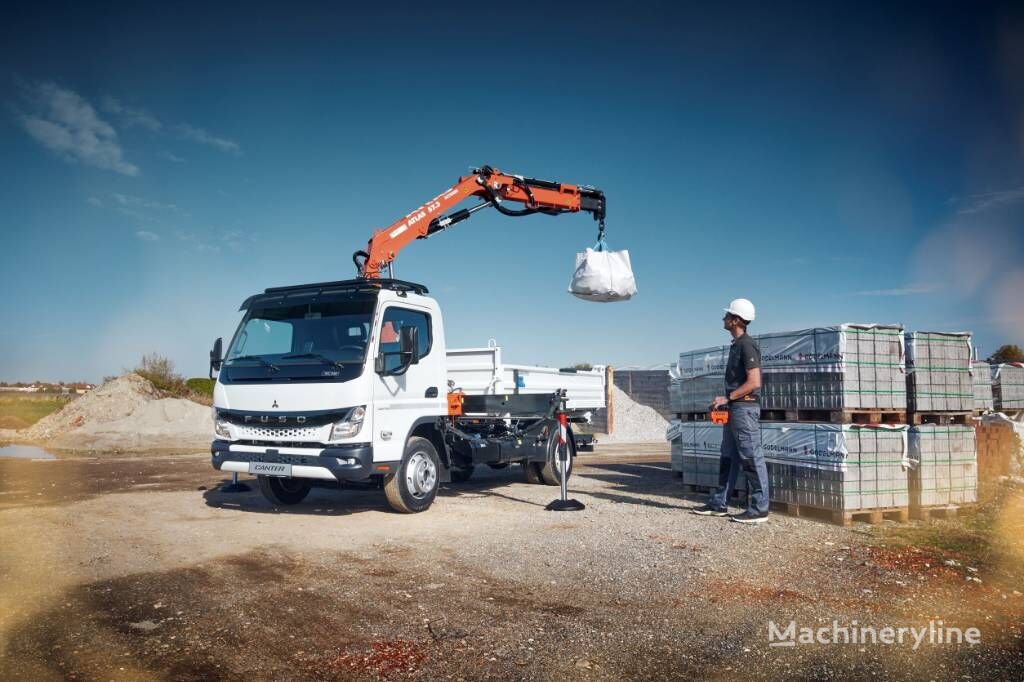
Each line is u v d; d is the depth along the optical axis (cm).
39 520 738
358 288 800
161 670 350
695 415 991
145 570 530
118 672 346
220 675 346
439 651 380
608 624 424
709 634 409
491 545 626
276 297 839
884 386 771
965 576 533
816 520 761
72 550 593
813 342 782
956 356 820
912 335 793
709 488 966
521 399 1006
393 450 771
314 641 393
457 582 509
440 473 855
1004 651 388
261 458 766
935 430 786
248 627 412
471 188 1109
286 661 364
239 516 779
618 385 2928
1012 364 1234
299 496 885
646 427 2489
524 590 491
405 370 800
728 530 700
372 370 751
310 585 497
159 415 2380
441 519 760
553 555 589
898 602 471
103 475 1201
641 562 568
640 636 405
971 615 447
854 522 751
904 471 766
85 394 2472
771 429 828
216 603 454
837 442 737
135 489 1016
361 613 440
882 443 755
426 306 855
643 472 1294
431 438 860
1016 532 698
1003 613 452
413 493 802
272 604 454
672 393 1043
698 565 559
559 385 1139
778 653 382
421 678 346
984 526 730
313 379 752
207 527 705
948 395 806
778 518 775
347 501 902
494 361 969
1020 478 1022
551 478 1077
